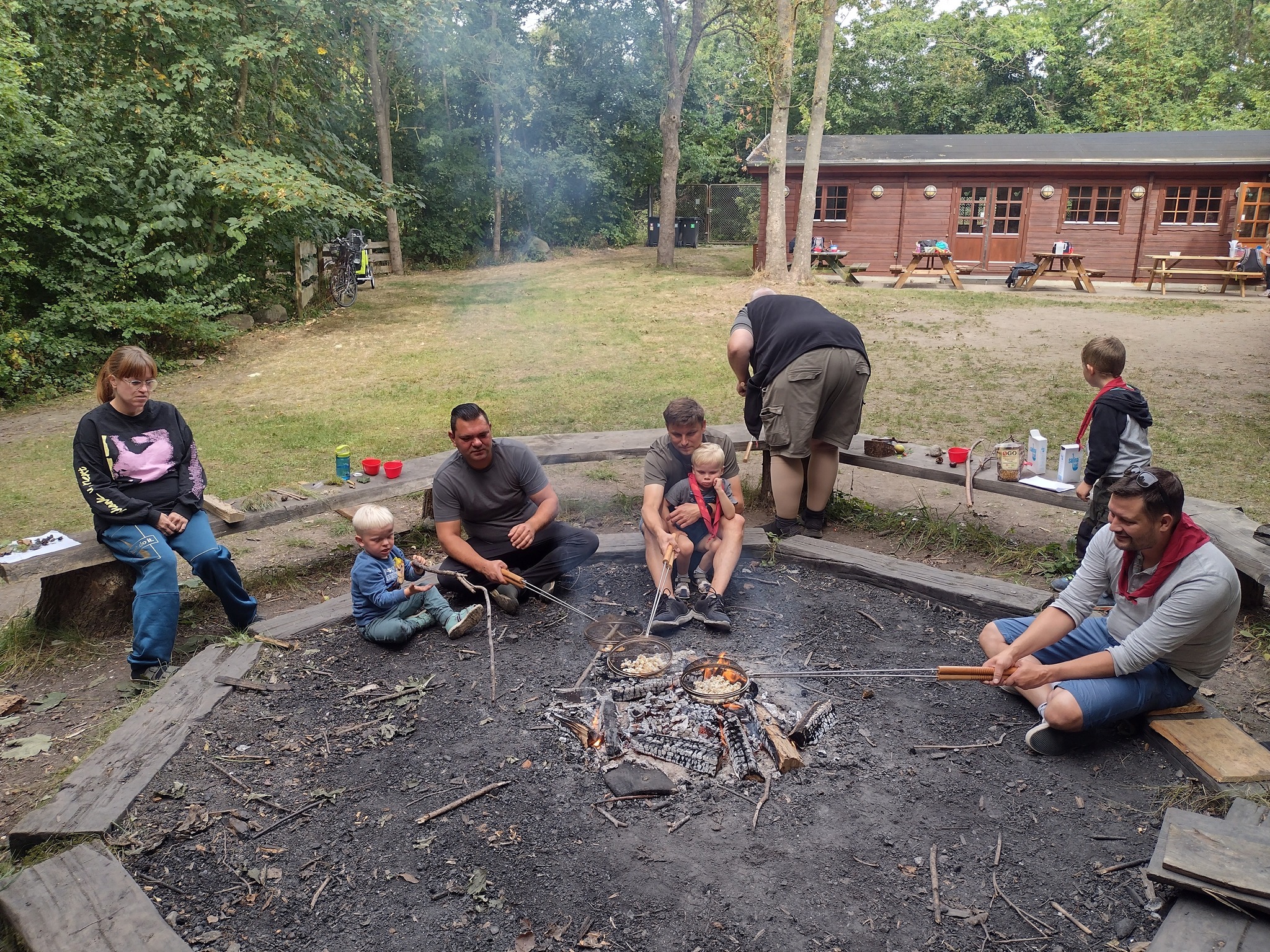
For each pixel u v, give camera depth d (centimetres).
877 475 733
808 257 1903
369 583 432
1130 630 339
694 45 2189
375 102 2391
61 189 1178
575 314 1595
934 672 362
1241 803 287
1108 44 3903
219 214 1431
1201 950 235
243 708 380
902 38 3622
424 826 306
